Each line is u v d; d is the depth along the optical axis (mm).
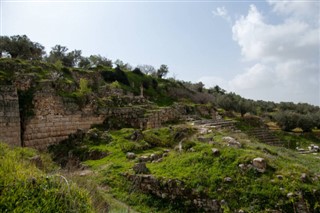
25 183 4336
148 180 11055
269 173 10461
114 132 20078
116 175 11992
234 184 10078
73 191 4695
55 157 17219
